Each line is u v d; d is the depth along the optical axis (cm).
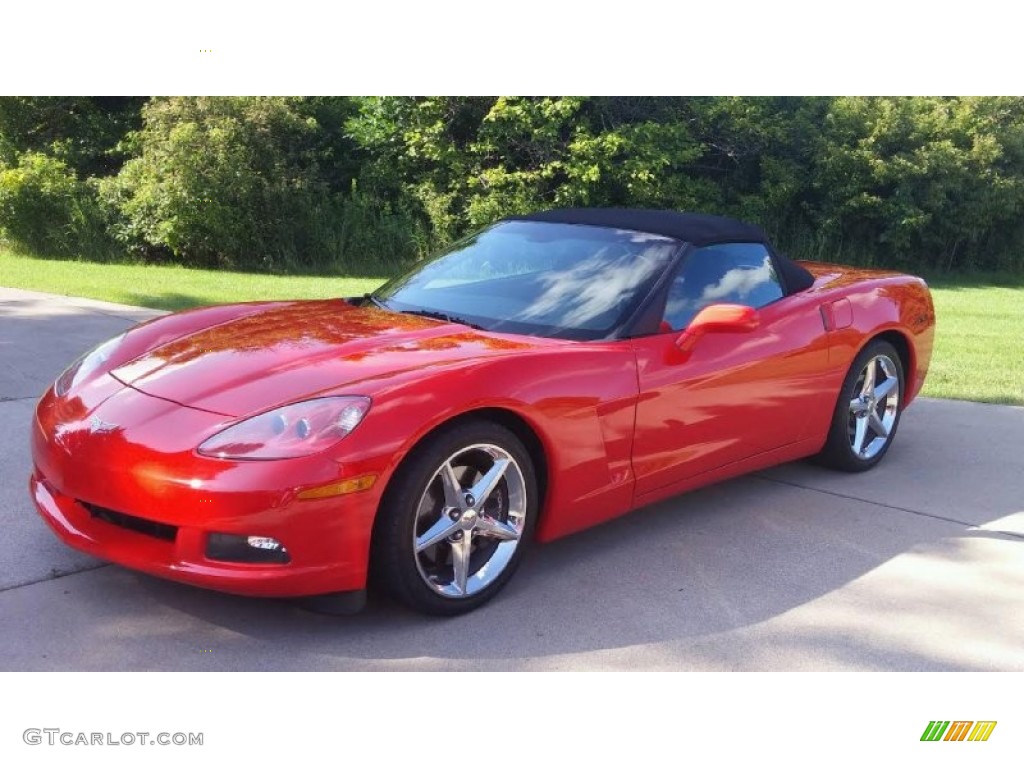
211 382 321
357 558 294
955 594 360
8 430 498
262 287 1274
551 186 1836
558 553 383
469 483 327
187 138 1622
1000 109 2222
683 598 346
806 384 446
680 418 382
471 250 452
